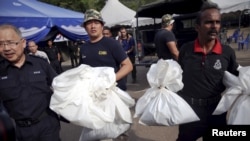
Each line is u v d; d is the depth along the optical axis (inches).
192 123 93.6
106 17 584.4
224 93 84.1
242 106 77.1
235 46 720.3
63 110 74.9
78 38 404.8
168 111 80.8
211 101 89.8
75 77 76.5
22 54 83.0
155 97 84.1
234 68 88.2
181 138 98.6
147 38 386.6
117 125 90.1
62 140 165.6
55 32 398.3
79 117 73.8
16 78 82.3
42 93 84.9
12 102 81.8
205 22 83.7
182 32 356.2
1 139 50.4
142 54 374.0
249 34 695.7
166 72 82.5
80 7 990.4
